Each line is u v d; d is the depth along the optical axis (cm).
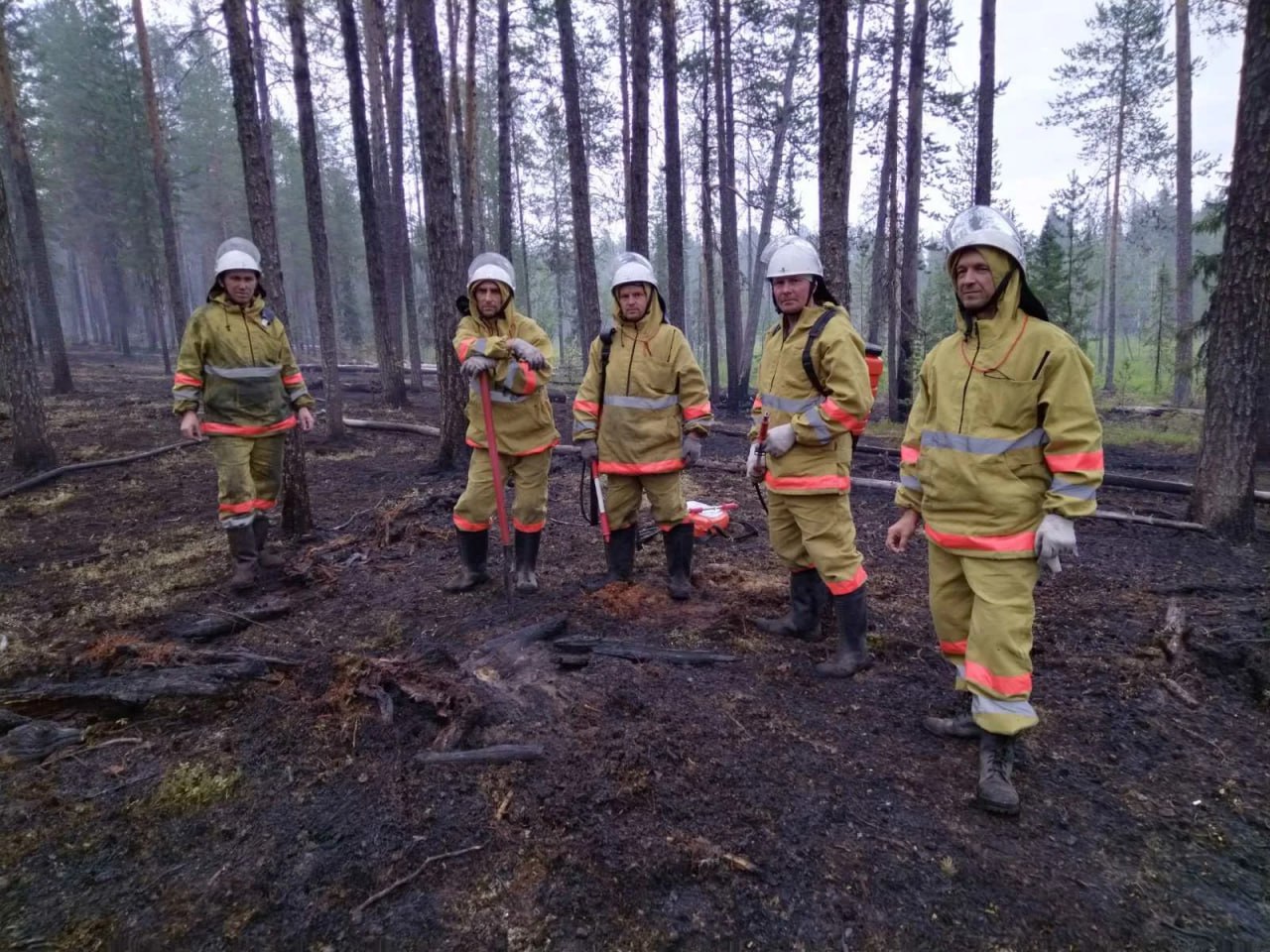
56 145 3009
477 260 421
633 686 321
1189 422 1435
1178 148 1738
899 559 518
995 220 251
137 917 213
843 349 319
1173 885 221
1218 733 298
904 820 246
